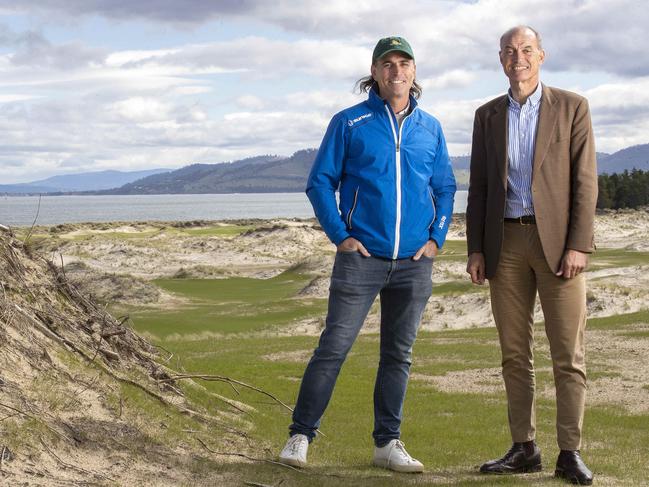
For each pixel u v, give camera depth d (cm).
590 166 575
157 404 687
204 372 1474
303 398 586
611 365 1662
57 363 634
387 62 564
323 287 4516
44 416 528
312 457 661
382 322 607
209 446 623
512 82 581
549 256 573
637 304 3284
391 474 598
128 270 7050
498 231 589
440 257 5822
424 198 579
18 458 461
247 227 12138
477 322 3297
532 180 575
